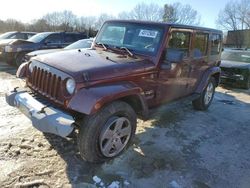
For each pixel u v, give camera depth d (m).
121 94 3.15
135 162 3.50
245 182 3.29
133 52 4.04
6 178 2.93
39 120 3.01
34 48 10.30
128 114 3.41
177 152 3.90
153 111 4.17
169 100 4.66
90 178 3.07
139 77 3.68
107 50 4.25
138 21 4.30
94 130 3.05
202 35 5.25
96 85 3.12
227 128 5.13
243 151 4.15
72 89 2.99
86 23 43.50
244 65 9.38
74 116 3.10
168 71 4.25
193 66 5.11
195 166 3.55
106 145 3.26
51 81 3.25
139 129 4.65
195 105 6.04
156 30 4.05
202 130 4.89
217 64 6.43
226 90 9.19
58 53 3.83
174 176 3.28
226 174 3.43
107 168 3.30
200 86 5.60
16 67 10.23
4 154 3.39
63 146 3.71
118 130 3.36
